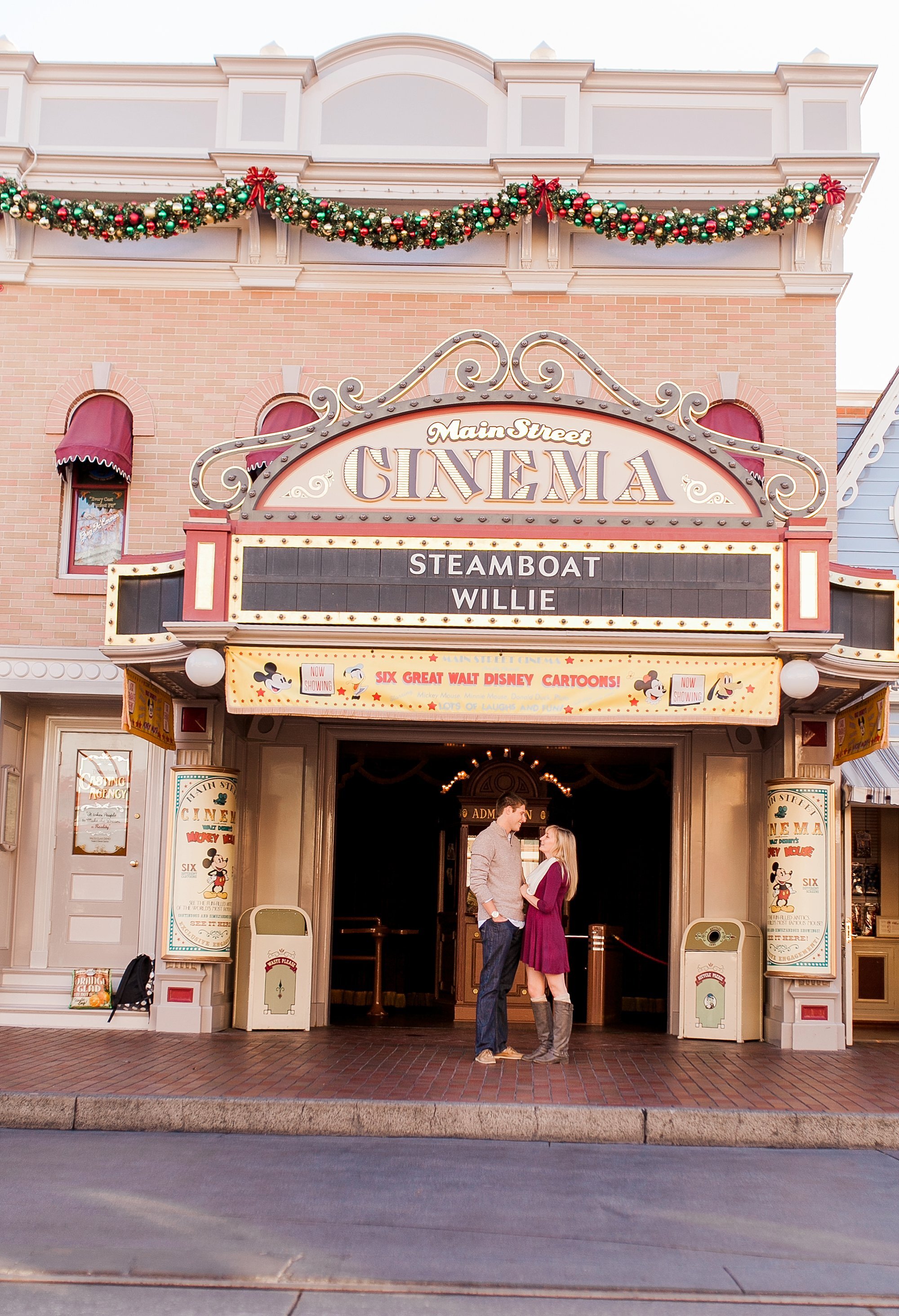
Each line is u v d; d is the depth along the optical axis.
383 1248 5.70
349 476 10.50
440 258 13.38
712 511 10.42
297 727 13.10
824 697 11.36
